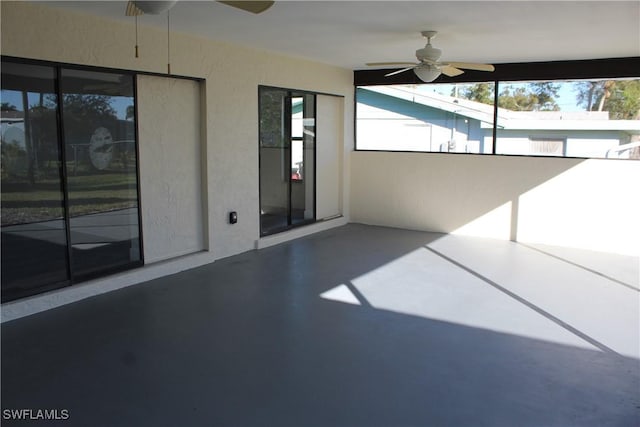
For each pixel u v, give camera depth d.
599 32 4.95
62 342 3.70
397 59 6.92
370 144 8.29
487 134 7.36
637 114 6.50
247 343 3.73
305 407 2.89
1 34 3.80
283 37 5.36
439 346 3.71
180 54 5.21
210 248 5.89
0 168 3.97
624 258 6.23
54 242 4.41
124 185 4.95
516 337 3.88
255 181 6.44
